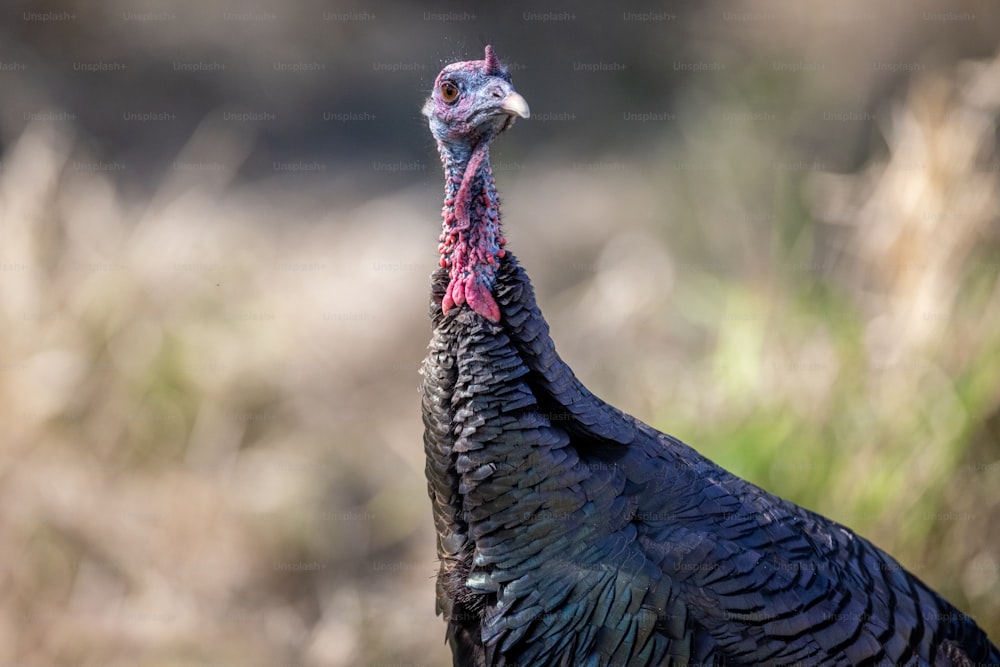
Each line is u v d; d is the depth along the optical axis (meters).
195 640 20.55
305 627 21.62
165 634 20.42
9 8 38.41
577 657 11.51
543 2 41.84
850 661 11.48
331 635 21.19
